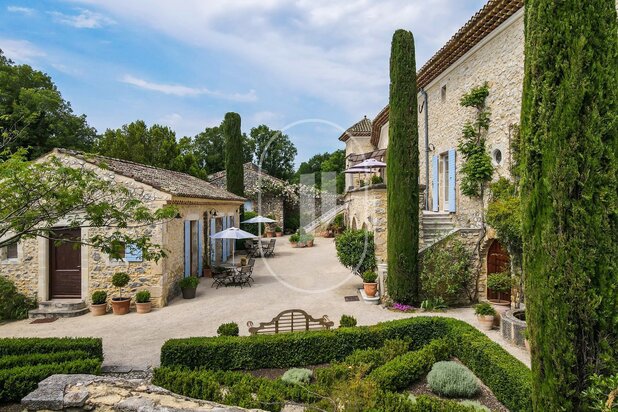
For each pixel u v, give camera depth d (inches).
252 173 1043.3
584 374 143.6
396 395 195.2
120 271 433.1
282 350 271.6
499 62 418.9
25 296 428.5
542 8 157.5
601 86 146.1
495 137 427.8
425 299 423.8
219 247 702.5
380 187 466.0
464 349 264.1
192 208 550.6
